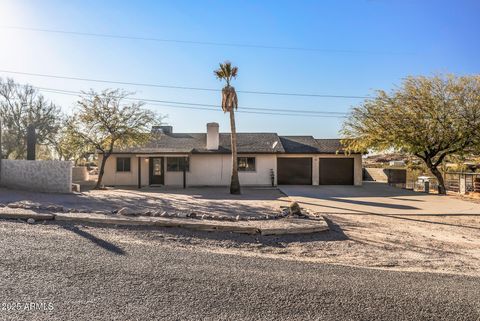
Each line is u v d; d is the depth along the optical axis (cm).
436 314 377
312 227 871
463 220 1127
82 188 2145
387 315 371
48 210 968
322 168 2548
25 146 3064
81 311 352
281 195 1814
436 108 1912
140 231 789
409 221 1095
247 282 456
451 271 576
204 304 381
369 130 2138
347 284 464
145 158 2458
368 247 748
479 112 1847
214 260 565
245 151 2436
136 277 458
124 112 2138
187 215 962
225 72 1886
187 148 2494
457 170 2484
